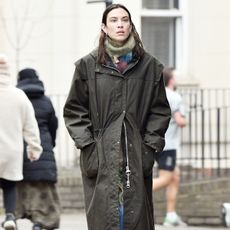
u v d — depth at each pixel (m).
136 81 11.69
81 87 11.81
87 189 11.79
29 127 16.69
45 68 24.75
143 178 11.66
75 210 22.94
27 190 17.44
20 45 24.59
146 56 11.79
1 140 16.39
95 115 11.73
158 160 21.06
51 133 17.84
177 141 21.03
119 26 11.59
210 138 24.27
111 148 11.56
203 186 22.55
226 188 22.58
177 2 25.92
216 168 24.59
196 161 24.31
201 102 24.67
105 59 11.70
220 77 25.42
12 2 24.64
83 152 11.75
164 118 11.83
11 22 24.62
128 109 11.66
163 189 22.20
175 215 21.41
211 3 25.44
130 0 25.20
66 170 23.83
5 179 16.48
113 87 11.66
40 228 17.38
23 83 17.77
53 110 17.81
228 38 25.38
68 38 24.75
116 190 11.51
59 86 24.75
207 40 25.47
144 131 11.81
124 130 11.65
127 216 11.51
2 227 17.42
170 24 26.05
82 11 24.64
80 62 11.80
